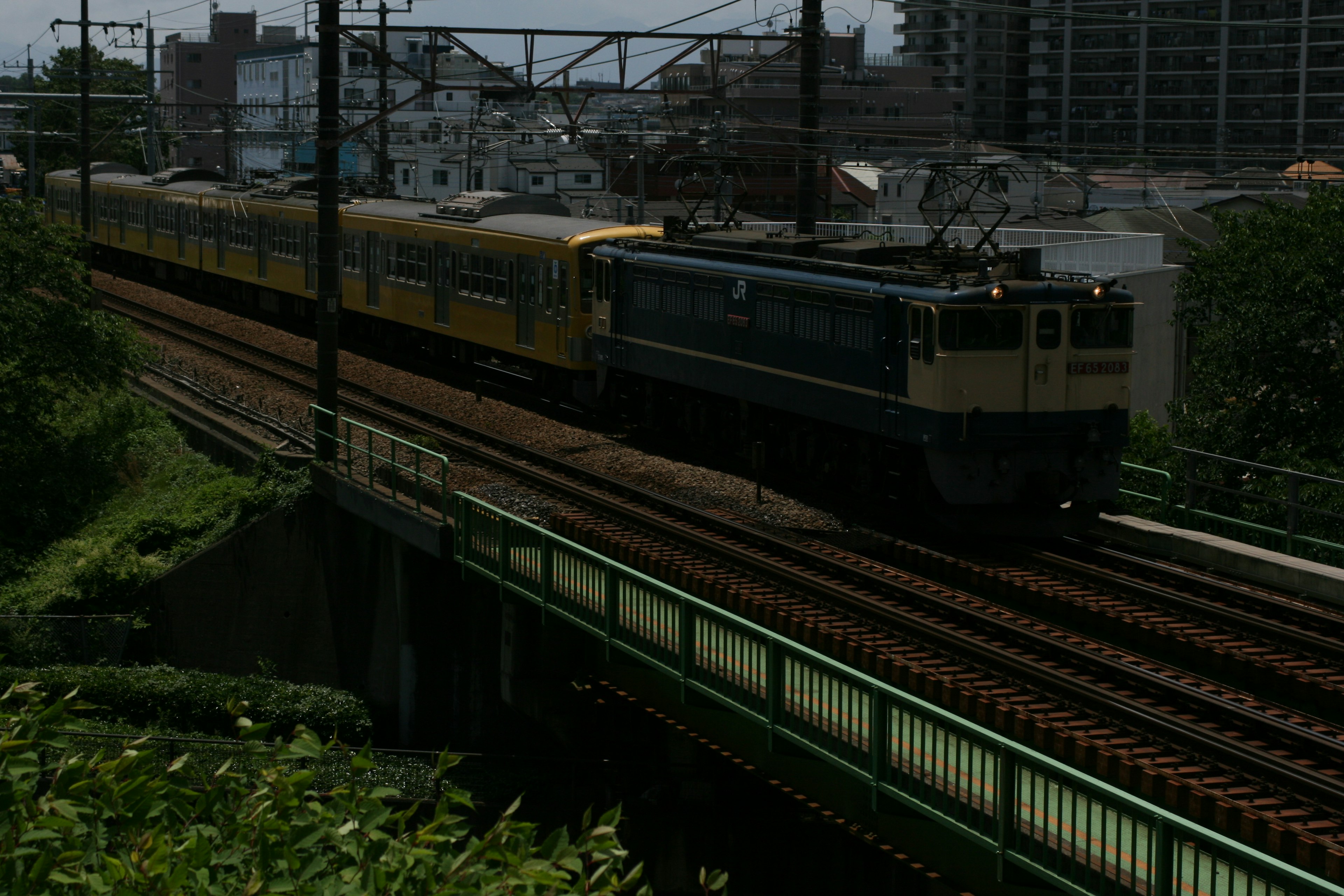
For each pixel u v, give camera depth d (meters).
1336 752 21.83
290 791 13.26
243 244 81.69
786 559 33.25
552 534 30.48
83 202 76.94
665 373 46.38
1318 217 55.25
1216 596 31.09
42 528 51.12
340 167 131.50
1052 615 30.34
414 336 65.94
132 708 39.62
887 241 41.19
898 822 22.72
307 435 46.94
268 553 42.00
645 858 31.91
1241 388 54.59
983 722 22.83
